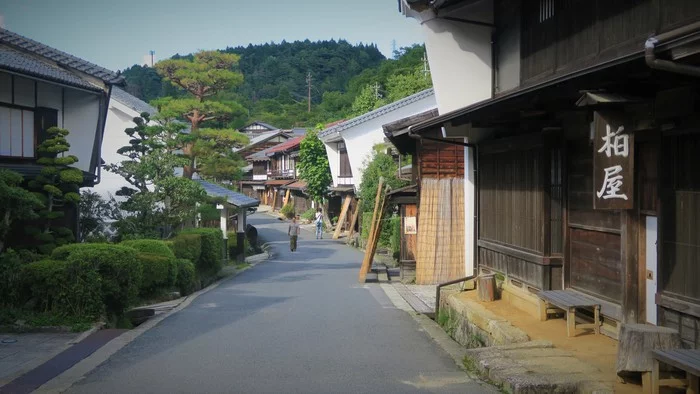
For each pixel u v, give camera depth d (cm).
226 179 3494
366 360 816
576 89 625
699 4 632
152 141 2031
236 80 3431
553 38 977
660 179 634
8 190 1129
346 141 3531
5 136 1507
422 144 1822
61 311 1052
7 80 1517
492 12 1238
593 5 847
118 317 1159
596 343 748
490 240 1182
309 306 1387
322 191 4600
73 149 1762
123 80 1838
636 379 586
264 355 847
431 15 1214
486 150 1188
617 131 621
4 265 1067
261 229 4784
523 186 1004
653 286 688
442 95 1250
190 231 2006
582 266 858
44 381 705
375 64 11725
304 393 650
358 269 2403
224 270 2314
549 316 910
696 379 518
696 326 586
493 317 920
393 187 2889
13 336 966
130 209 1875
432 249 1892
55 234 1495
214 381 702
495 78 1236
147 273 1368
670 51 449
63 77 1619
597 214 813
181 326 1095
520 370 637
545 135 907
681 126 595
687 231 599
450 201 1897
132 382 699
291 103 10238
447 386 671
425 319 1226
